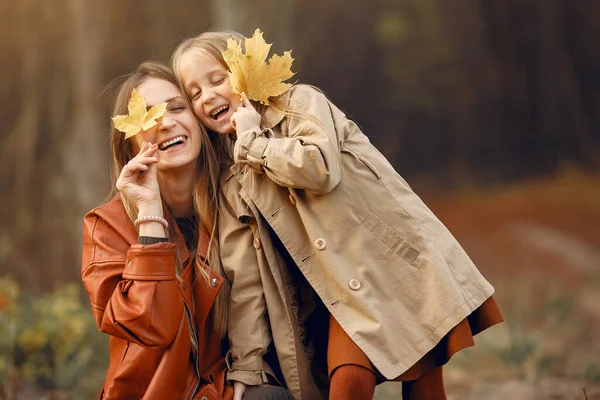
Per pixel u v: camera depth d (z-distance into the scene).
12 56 18.27
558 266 15.55
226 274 3.66
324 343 3.77
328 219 3.53
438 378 3.73
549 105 23.34
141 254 3.32
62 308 6.78
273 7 9.55
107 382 3.52
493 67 23.44
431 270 3.54
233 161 3.85
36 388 6.39
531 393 6.17
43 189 16.62
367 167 3.65
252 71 3.61
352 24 22.55
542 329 9.86
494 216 19.58
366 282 3.51
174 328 3.33
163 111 3.53
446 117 23.45
